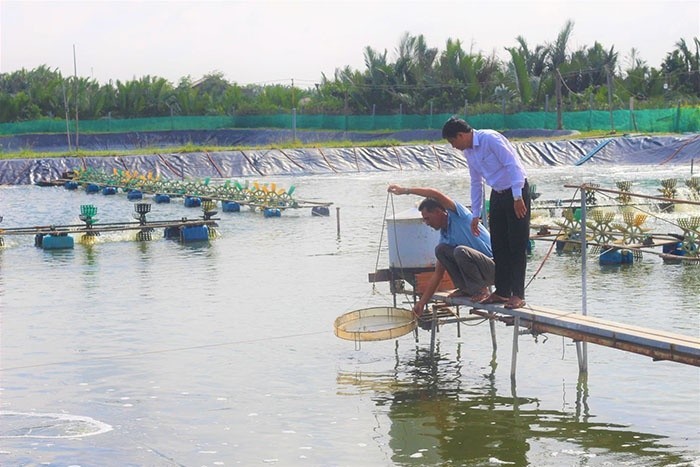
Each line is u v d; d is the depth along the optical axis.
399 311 10.30
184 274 17.61
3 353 11.48
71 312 14.02
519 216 9.13
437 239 10.91
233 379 10.10
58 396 9.62
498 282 9.62
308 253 20.22
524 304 9.63
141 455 7.88
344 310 13.62
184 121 67.94
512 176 9.03
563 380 9.67
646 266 16.94
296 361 10.77
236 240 23.12
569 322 8.97
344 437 8.20
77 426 8.64
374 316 10.45
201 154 51.53
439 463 7.54
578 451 7.70
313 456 7.77
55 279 17.36
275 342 11.72
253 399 9.36
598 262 17.62
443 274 10.07
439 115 63.59
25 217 30.89
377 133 63.69
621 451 7.67
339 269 17.70
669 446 7.75
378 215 28.31
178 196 36.94
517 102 67.00
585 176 42.00
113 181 42.34
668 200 11.06
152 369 10.57
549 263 17.64
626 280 15.45
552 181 39.53
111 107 77.38
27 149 61.22
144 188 38.97
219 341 11.85
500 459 7.58
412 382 9.79
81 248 22.12
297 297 14.80
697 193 26.91
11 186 46.78
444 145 54.81
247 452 7.89
